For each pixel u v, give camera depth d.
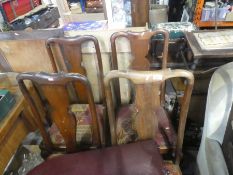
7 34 1.37
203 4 1.82
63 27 1.50
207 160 0.95
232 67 0.95
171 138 1.16
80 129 1.27
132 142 1.11
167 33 1.18
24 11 2.07
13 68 1.54
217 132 0.96
